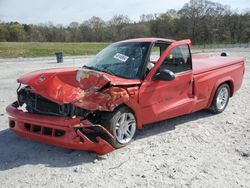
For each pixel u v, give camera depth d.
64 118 4.42
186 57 5.97
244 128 6.02
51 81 4.56
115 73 5.15
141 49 5.49
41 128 4.62
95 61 5.71
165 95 5.50
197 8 86.19
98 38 80.44
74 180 3.98
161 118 5.55
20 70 17.72
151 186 3.82
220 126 6.12
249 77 13.02
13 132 5.55
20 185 3.87
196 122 6.37
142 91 5.05
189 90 6.03
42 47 45.47
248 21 83.62
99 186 3.83
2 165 4.42
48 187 3.82
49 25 79.19
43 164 4.44
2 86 11.09
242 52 38.97
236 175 4.11
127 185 3.85
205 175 4.09
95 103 4.38
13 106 5.16
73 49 44.94
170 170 4.24
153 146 5.07
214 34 85.31
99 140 4.46
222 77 6.85
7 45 46.00
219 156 4.70
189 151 4.88
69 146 4.44
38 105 4.81
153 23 86.75
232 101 8.34
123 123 4.92
